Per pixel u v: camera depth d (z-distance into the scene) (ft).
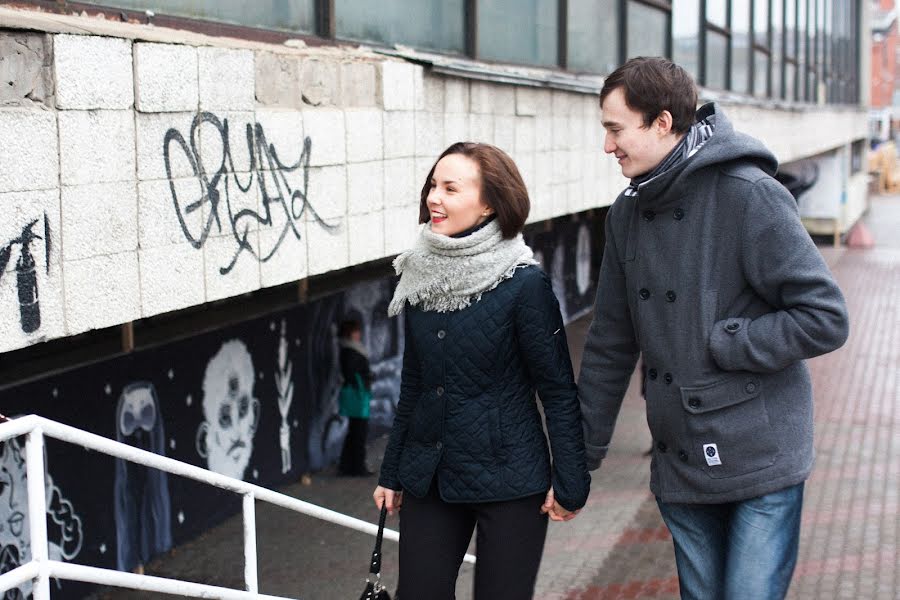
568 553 23.45
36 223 12.30
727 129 8.87
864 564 22.27
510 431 9.64
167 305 14.88
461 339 9.53
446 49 27.66
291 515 26.84
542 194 30.50
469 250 9.46
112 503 22.09
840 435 34.47
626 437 34.32
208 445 25.50
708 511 9.53
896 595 20.51
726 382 8.95
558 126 31.53
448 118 24.32
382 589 10.52
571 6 35.99
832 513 25.99
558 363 9.67
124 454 10.13
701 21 50.72
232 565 23.43
